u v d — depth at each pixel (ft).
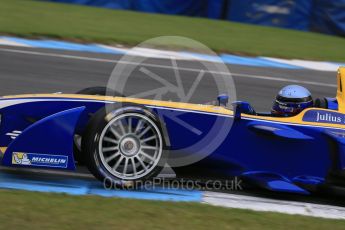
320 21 223.10
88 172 62.75
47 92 101.04
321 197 65.05
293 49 177.37
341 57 174.09
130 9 235.40
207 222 48.08
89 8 225.97
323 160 62.13
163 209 50.26
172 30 186.19
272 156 61.21
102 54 139.44
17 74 110.32
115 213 47.78
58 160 55.57
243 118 60.23
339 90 66.13
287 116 63.87
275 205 58.75
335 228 50.67
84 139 55.83
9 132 58.03
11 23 166.09
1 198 48.49
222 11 231.30
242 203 57.77
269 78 132.26
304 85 129.80
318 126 61.93
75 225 44.19
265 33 204.03
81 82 111.24
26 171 60.75
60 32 159.12
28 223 43.57
